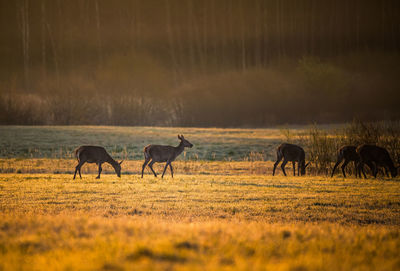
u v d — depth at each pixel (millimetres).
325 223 39906
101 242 25469
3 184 64688
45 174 85125
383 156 85000
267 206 49500
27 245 25391
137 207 47281
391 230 36250
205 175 88188
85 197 53531
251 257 24031
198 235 27828
